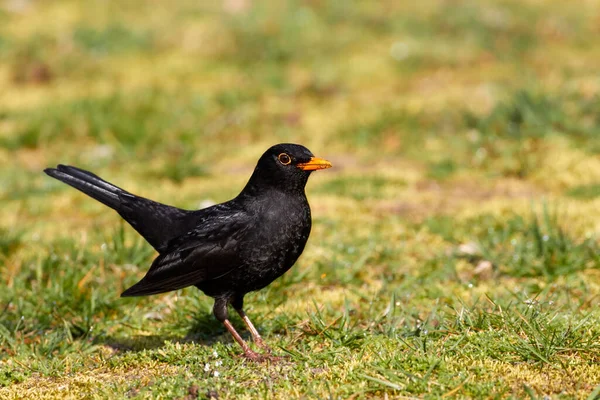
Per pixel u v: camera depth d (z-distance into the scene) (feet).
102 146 56.13
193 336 29.19
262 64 70.03
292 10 78.02
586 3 80.64
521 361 23.62
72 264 33.96
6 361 26.68
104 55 71.20
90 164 52.70
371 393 21.98
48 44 71.87
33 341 28.40
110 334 29.63
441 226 38.88
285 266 26.78
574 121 50.78
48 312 30.25
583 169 45.60
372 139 54.54
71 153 55.11
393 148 53.42
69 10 77.56
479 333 24.95
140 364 25.58
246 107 61.26
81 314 30.42
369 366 23.17
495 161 48.39
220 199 44.11
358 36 73.87
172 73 68.44
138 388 23.30
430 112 56.80
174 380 23.16
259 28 74.49
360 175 48.06
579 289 30.86
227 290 26.63
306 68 68.80
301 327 27.78
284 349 25.17
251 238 25.98
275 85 65.36
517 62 66.74
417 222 40.01
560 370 22.84
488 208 41.19
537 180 45.91
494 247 35.88
